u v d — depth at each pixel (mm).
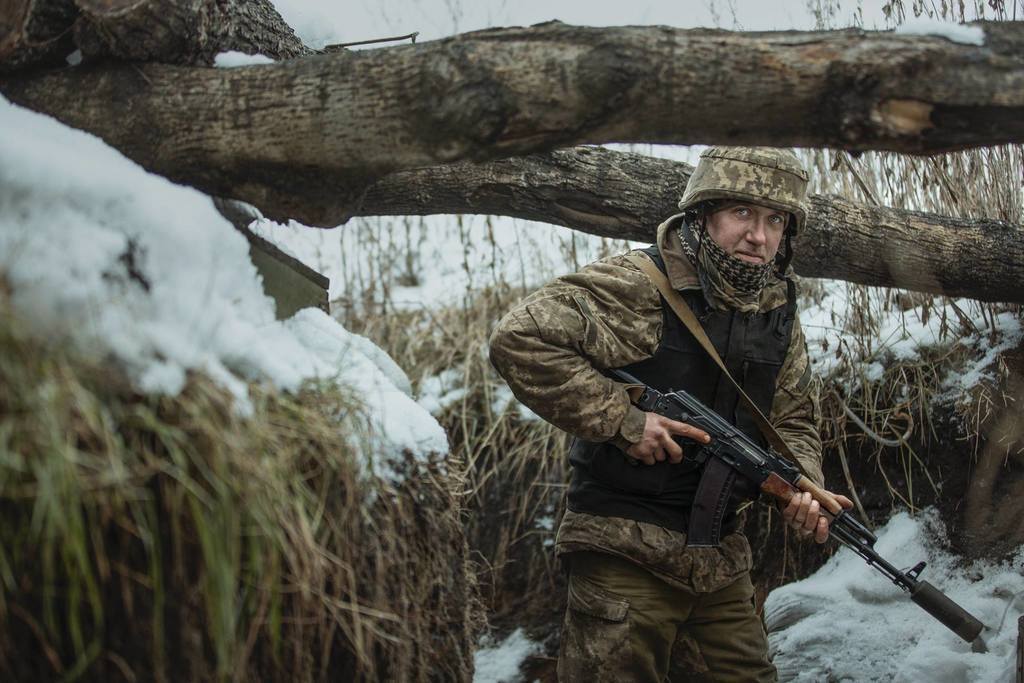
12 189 1758
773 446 2889
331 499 1868
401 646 1973
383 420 2086
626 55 1841
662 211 3248
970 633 2795
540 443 4094
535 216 3281
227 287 1968
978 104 1787
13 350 1604
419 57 1927
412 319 4578
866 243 3371
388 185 3102
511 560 4016
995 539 3631
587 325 2736
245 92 2049
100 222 1818
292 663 1821
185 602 1700
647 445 2715
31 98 2191
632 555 2764
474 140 1913
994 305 3879
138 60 2156
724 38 1853
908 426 3811
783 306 2936
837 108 1823
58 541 1616
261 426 1776
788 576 3893
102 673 1680
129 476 1621
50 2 2145
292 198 2150
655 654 2812
